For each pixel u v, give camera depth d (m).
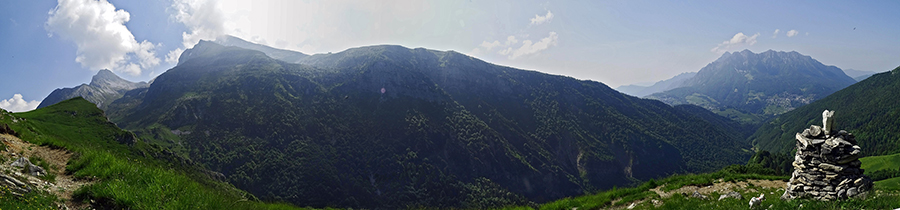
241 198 15.95
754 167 29.62
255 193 135.50
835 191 12.59
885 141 184.62
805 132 14.02
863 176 12.47
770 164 109.06
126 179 12.64
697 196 17.31
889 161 113.25
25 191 10.07
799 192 13.66
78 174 12.80
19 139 16.27
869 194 11.80
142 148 88.06
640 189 20.81
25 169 11.66
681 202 16.42
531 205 23.09
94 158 14.28
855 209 11.13
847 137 12.88
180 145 156.62
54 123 77.12
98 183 12.04
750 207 13.59
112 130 85.75
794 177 14.09
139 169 13.98
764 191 17.42
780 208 12.52
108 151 16.38
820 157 13.16
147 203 10.88
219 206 12.51
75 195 11.04
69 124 80.25
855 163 12.56
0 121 16.78
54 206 9.88
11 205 8.83
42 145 16.45
